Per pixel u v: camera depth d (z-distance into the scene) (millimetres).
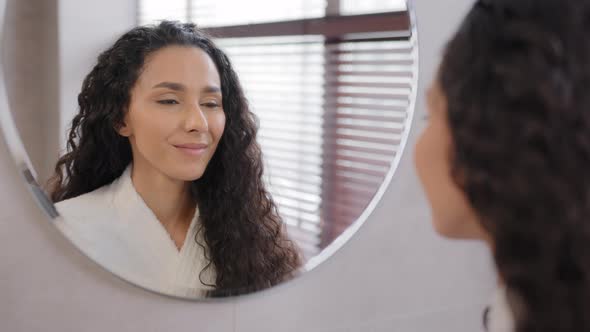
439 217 518
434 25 1000
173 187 790
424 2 985
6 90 665
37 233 732
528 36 406
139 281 784
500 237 415
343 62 916
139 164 757
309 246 919
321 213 925
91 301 779
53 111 692
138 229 772
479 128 412
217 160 822
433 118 500
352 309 1000
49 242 740
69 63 694
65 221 723
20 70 669
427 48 1000
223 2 798
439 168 494
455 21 1020
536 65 396
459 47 448
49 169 699
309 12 877
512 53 410
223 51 807
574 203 386
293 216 900
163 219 789
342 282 980
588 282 392
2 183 704
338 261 970
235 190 841
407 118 978
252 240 864
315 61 891
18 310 736
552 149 389
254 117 849
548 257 394
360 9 919
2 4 651
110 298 791
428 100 509
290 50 866
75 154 711
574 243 390
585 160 389
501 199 402
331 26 897
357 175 950
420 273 1067
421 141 515
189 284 823
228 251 846
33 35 671
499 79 408
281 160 880
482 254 1131
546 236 392
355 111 935
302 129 891
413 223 1039
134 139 747
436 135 491
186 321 848
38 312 749
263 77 847
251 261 866
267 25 838
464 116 424
